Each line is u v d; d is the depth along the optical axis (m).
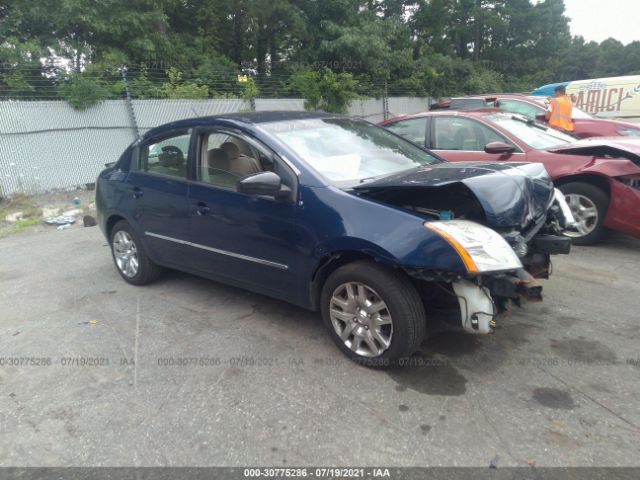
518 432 2.56
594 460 2.35
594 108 13.23
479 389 2.93
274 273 3.59
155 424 2.75
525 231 3.22
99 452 2.56
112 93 11.15
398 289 2.97
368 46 18.64
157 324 4.01
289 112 4.31
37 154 9.66
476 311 2.83
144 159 4.58
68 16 13.05
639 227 5.07
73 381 3.22
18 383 3.22
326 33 19.45
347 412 2.78
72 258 5.94
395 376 3.10
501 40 37.56
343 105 15.46
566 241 3.32
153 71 14.35
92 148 10.42
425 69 21.30
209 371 3.26
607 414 2.67
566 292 4.30
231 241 3.79
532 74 36.84
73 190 10.15
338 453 2.47
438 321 3.77
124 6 14.37
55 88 10.51
